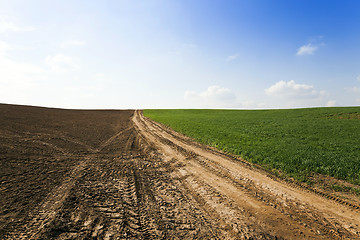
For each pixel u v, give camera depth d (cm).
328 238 458
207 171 941
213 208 582
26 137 1395
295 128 2397
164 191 695
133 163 1042
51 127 2047
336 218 547
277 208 596
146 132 2236
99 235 407
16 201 518
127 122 3266
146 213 529
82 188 650
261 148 1359
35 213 469
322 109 4606
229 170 958
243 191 716
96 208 526
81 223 448
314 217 550
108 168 916
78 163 949
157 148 1452
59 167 855
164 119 3756
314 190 736
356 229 496
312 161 1033
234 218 529
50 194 581
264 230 479
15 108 3741
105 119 3562
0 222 415
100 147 1368
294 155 1155
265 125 2759
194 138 1862
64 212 486
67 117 3369
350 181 809
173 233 443
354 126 2445
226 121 3356
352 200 659
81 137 1677
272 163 1034
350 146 1452
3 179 653
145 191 685
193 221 504
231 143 1550
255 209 585
